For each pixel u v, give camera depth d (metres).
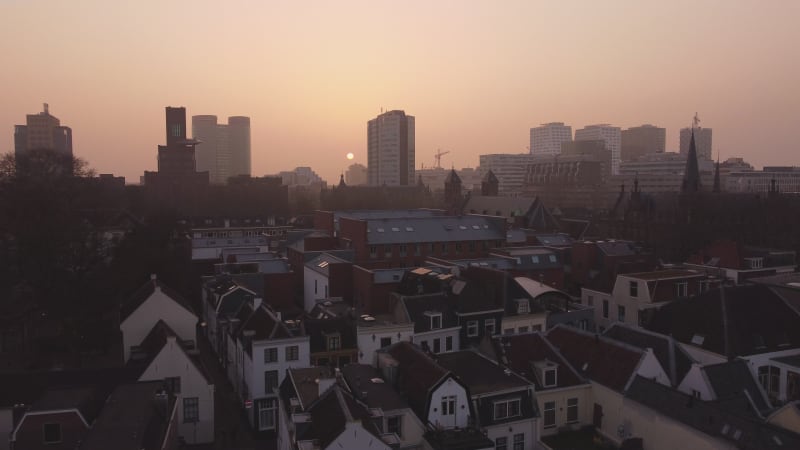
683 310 67.81
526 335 60.50
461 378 51.53
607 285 89.38
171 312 70.31
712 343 62.19
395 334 68.00
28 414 45.16
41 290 80.06
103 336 83.94
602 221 182.12
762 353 61.03
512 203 177.12
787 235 152.62
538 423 50.16
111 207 144.88
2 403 52.97
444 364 54.00
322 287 99.19
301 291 116.06
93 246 86.94
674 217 164.62
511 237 131.12
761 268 106.56
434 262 104.69
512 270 100.31
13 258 80.75
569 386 54.12
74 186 98.50
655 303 79.50
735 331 61.88
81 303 80.56
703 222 155.38
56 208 85.88
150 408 46.56
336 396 42.69
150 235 113.00
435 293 75.69
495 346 58.56
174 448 51.91
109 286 84.94
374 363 55.69
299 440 40.66
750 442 40.06
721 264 108.75
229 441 58.16
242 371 66.50
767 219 158.50
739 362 53.75
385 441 39.66
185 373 57.25
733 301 64.50
